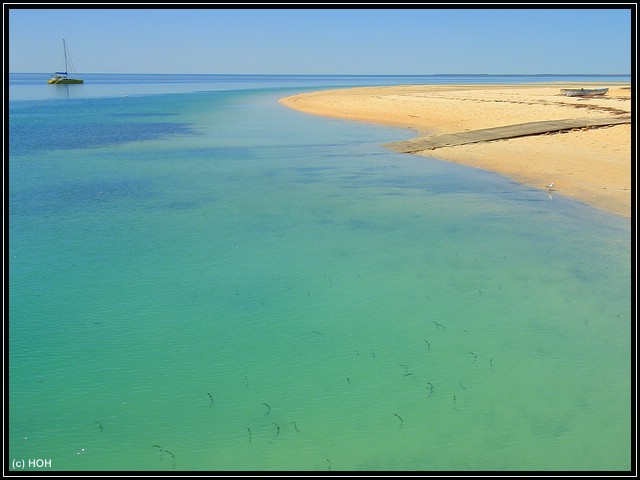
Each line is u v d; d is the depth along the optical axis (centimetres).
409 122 4728
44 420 957
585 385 1033
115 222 2005
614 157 2811
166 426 948
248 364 1117
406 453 888
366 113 5525
